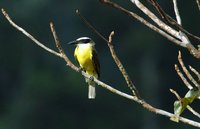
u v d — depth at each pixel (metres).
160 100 37.56
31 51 39.19
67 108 36.38
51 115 35.75
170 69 38.31
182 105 5.04
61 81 36.69
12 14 39.41
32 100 36.12
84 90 36.31
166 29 5.19
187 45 5.05
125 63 39.28
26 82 37.19
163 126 35.12
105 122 36.22
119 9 5.01
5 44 39.12
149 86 38.03
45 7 39.72
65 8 39.78
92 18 39.97
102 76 37.22
